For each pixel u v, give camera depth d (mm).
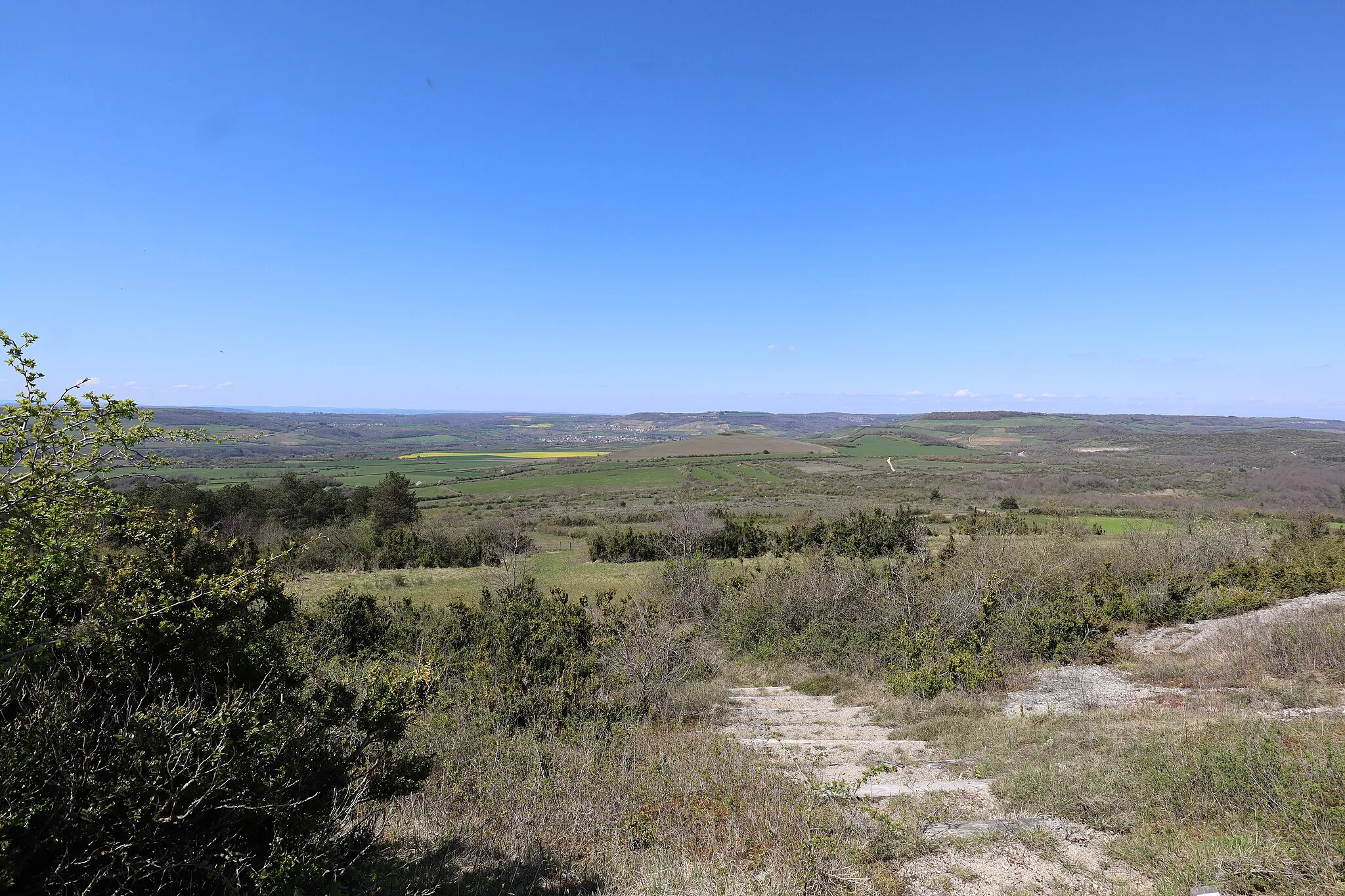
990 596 12844
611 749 6871
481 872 4406
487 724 7398
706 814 5113
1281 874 3609
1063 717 7910
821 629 14039
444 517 48969
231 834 3143
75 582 3139
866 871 4281
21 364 2791
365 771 4027
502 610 13016
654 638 11523
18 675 2916
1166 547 21000
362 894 3664
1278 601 13016
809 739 8344
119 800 2840
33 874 2742
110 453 2975
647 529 41594
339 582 27156
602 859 4688
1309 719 6105
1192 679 9078
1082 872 4129
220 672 3502
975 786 5844
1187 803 4672
